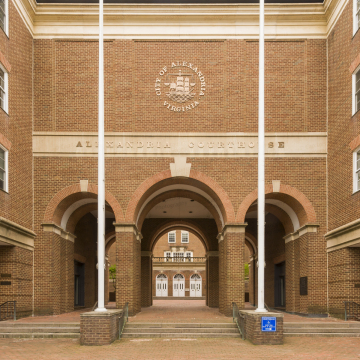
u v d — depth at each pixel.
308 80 23.20
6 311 19.81
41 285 22.17
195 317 21.05
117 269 22.08
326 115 23.02
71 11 23.30
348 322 18.62
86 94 23.08
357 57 19.58
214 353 13.70
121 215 22.36
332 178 22.03
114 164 22.67
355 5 20.14
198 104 23.08
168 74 23.27
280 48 23.41
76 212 26.06
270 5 23.27
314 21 23.50
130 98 23.08
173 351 14.06
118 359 12.73
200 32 23.50
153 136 22.83
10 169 19.86
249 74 23.30
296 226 24.92
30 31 22.88
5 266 20.06
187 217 34.31
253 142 22.81
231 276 22.16
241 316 17.09
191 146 22.77
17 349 14.44
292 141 22.86
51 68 23.14
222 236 24.56
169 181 23.23
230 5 23.28
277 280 30.94
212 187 22.56
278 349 14.42
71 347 14.89
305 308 22.45
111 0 23.53
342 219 20.72
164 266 59.41
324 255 22.28
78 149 22.72
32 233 21.84
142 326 18.16
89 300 31.95
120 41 23.42
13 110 20.44
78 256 29.61
